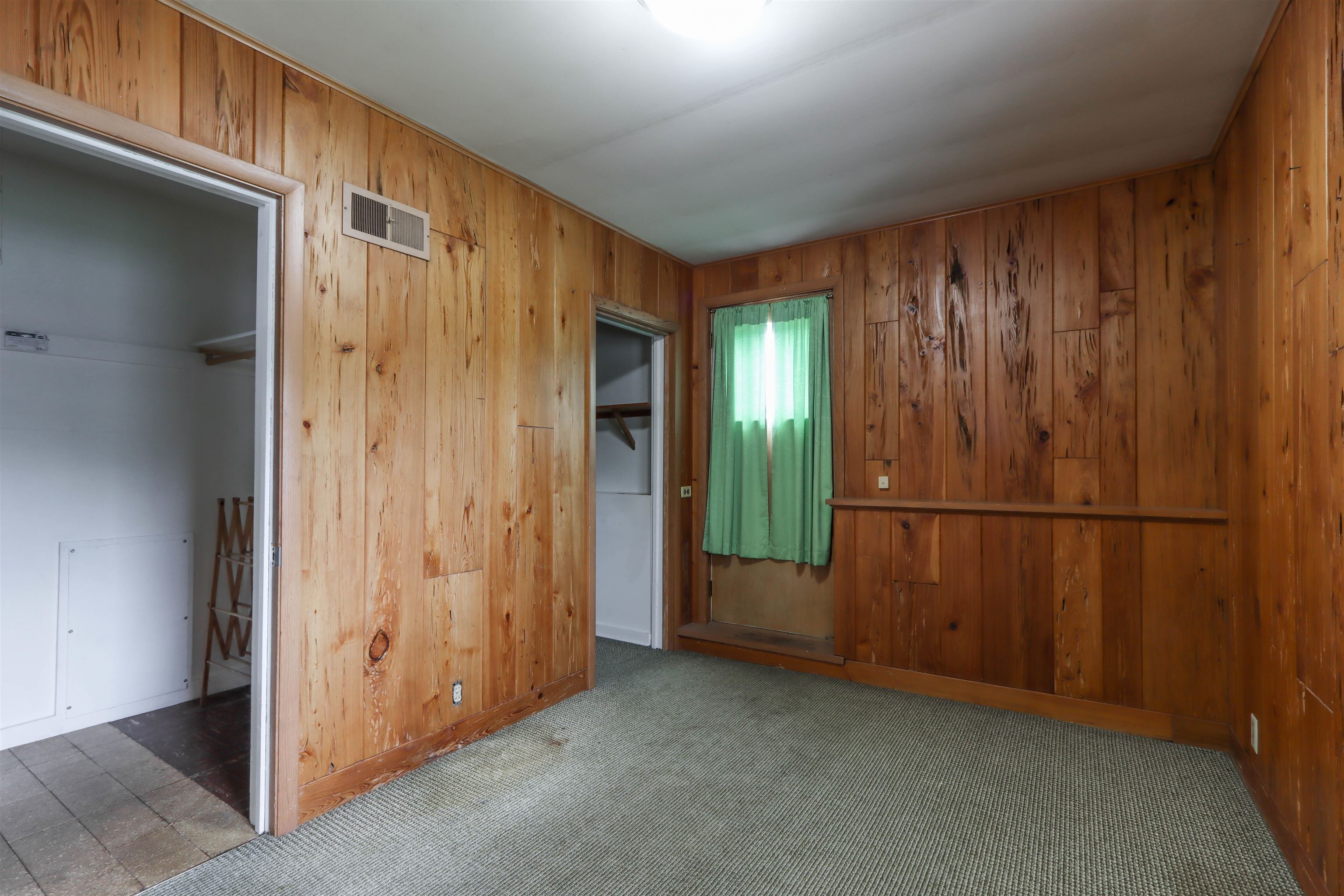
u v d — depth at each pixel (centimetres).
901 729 284
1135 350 291
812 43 200
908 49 202
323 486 214
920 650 329
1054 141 262
